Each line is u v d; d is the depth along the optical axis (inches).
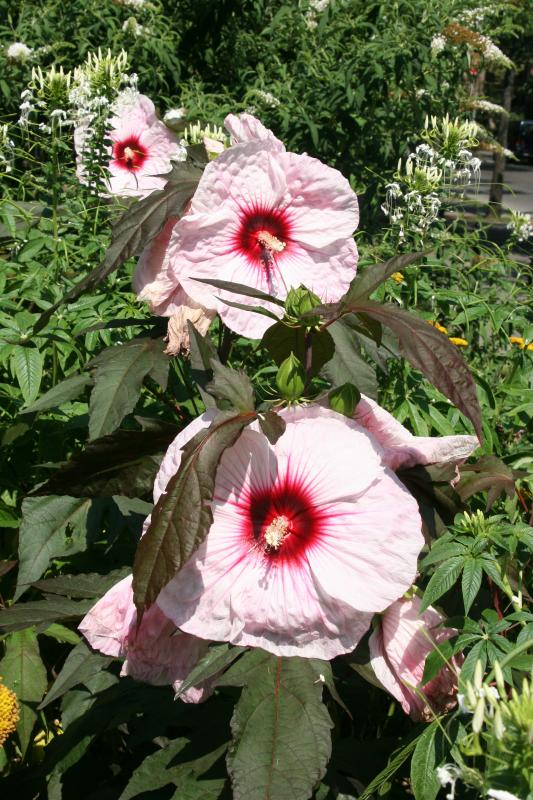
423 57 126.6
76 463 35.4
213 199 37.2
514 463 52.5
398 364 56.2
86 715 40.6
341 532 31.0
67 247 68.2
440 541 35.5
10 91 117.0
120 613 32.3
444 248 87.0
